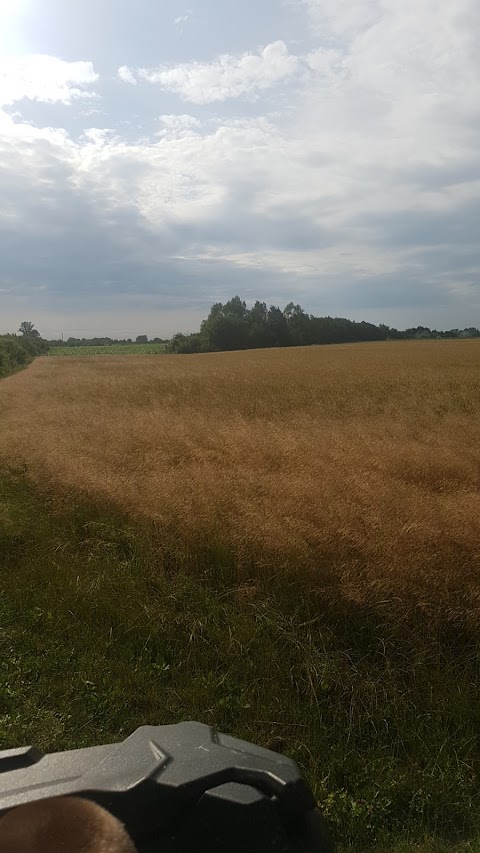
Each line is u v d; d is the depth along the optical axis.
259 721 3.62
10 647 4.53
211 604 5.04
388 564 4.93
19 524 7.36
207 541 6.04
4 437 13.05
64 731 3.56
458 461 9.39
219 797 1.34
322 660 4.16
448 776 3.17
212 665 4.29
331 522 5.97
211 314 127.56
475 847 2.69
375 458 9.48
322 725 3.60
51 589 5.39
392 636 4.38
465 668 4.04
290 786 1.43
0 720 3.61
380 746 3.45
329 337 130.12
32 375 45.56
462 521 5.82
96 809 1.11
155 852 1.25
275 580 5.23
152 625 4.71
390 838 2.82
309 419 15.41
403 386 24.50
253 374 34.22
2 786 1.40
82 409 18.38
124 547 6.57
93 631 4.72
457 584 4.70
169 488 7.74
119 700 3.87
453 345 73.88
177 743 1.62
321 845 1.43
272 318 120.94
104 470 9.27
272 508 6.62
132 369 49.47
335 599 4.73
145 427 13.02
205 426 13.48
